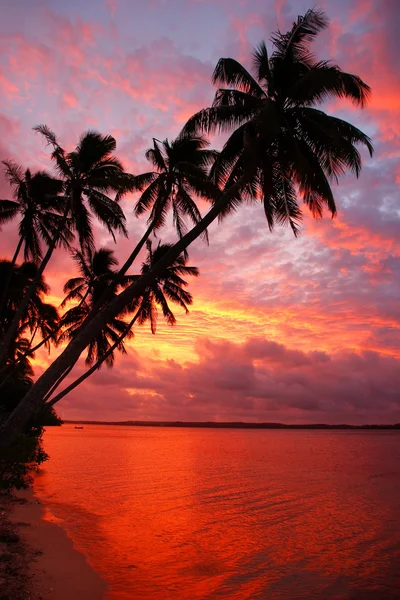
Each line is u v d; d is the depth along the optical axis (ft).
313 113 52.13
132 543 49.32
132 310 91.71
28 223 82.48
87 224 76.23
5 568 35.68
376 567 42.75
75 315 90.74
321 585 37.70
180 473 123.03
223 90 54.85
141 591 34.32
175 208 63.72
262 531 57.36
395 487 101.04
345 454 222.48
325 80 50.08
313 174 52.75
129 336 94.63
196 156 66.44
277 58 55.16
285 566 42.68
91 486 94.89
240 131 55.62
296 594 35.45
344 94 53.57
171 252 45.93
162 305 90.02
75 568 38.27
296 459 182.80
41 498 76.89
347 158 52.24
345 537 54.54
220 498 83.46
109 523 59.31
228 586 36.73
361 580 39.17
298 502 80.23
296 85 51.34
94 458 165.89
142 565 41.19
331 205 52.75
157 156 65.21
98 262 93.15
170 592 34.63
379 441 449.89
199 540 51.98
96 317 43.16
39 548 43.32
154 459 168.76
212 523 61.77
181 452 215.51
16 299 110.11
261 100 54.13
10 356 127.75
